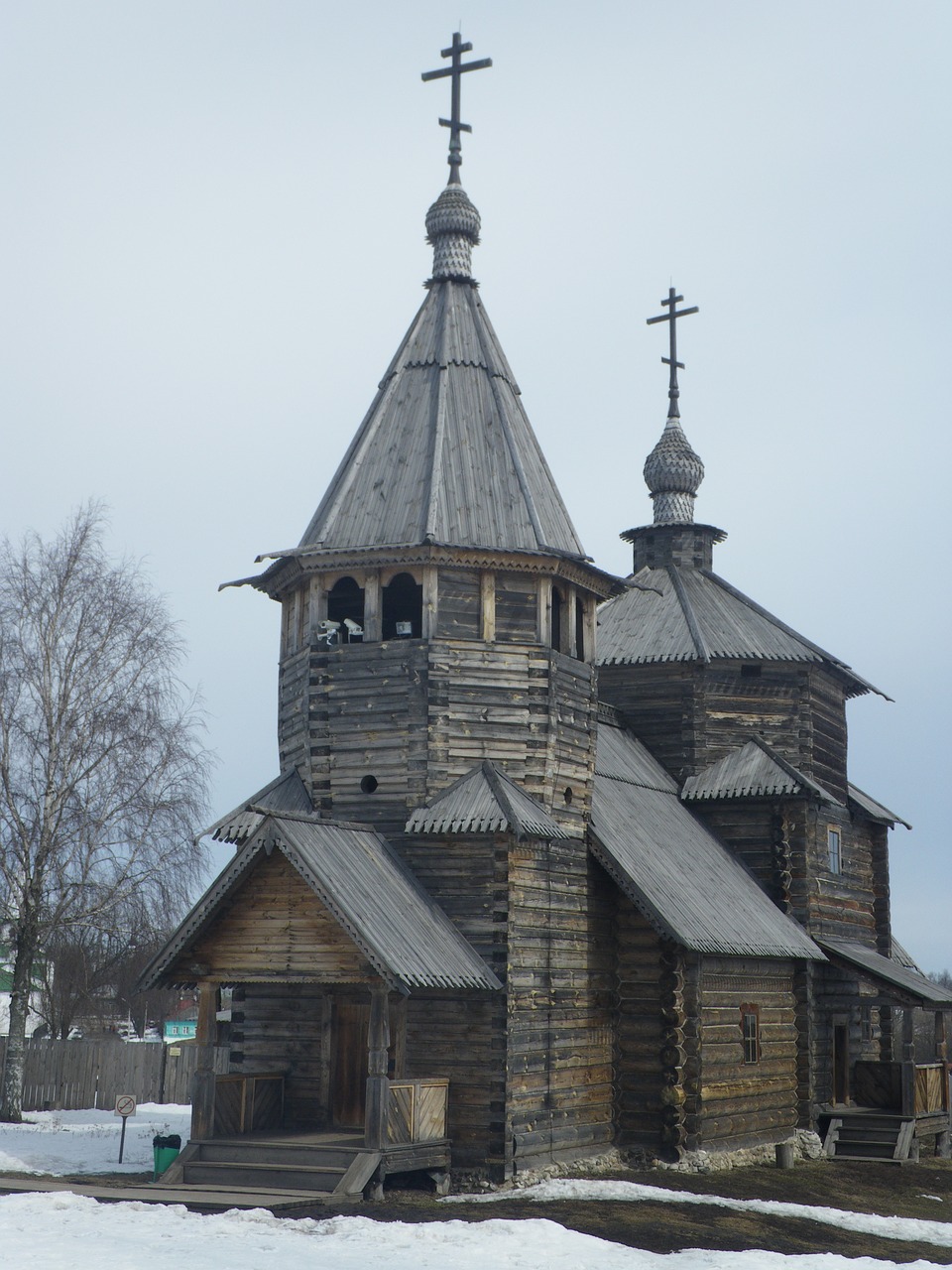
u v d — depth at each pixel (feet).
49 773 118.62
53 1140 104.83
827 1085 115.75
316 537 95.14
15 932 120.26
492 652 92.32
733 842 118.01
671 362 144.05
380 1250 63.46
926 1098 112.98
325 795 92.02
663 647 123.95
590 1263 63.10
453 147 109.40
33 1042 131.64
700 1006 97.40
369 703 91.86
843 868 125.29
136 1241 63.62
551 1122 88.99
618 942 98.37
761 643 124.47
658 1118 95.66
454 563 92.02
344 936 79.77
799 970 112.06
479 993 85.76
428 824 86.89
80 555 124.57
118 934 120.98
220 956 82.33
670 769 122.01
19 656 119.96
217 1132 83.92
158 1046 139.95
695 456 140.05
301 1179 77.92
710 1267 64.44
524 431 101.81
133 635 124.47
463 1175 83.92
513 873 87.51
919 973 140.97
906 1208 90.12
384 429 99.14
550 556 93.25
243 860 80.69
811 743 123.44
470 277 106.52
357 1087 89.20
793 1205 84.12
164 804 122.93
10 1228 66.28
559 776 93.56
